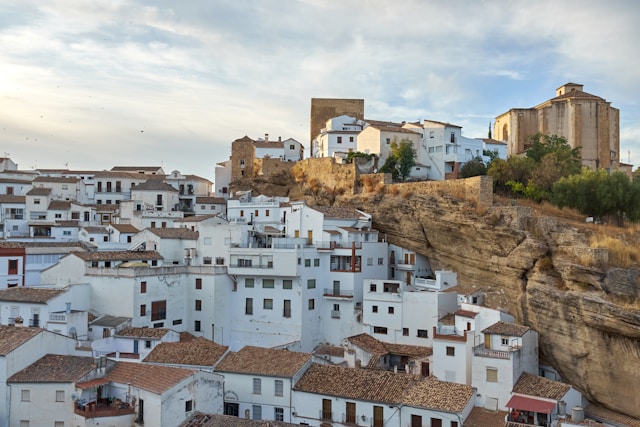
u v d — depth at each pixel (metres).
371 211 98.25
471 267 84.75
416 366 72.94
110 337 73.44
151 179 130.25
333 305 88.31
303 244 89.12
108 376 59.41
